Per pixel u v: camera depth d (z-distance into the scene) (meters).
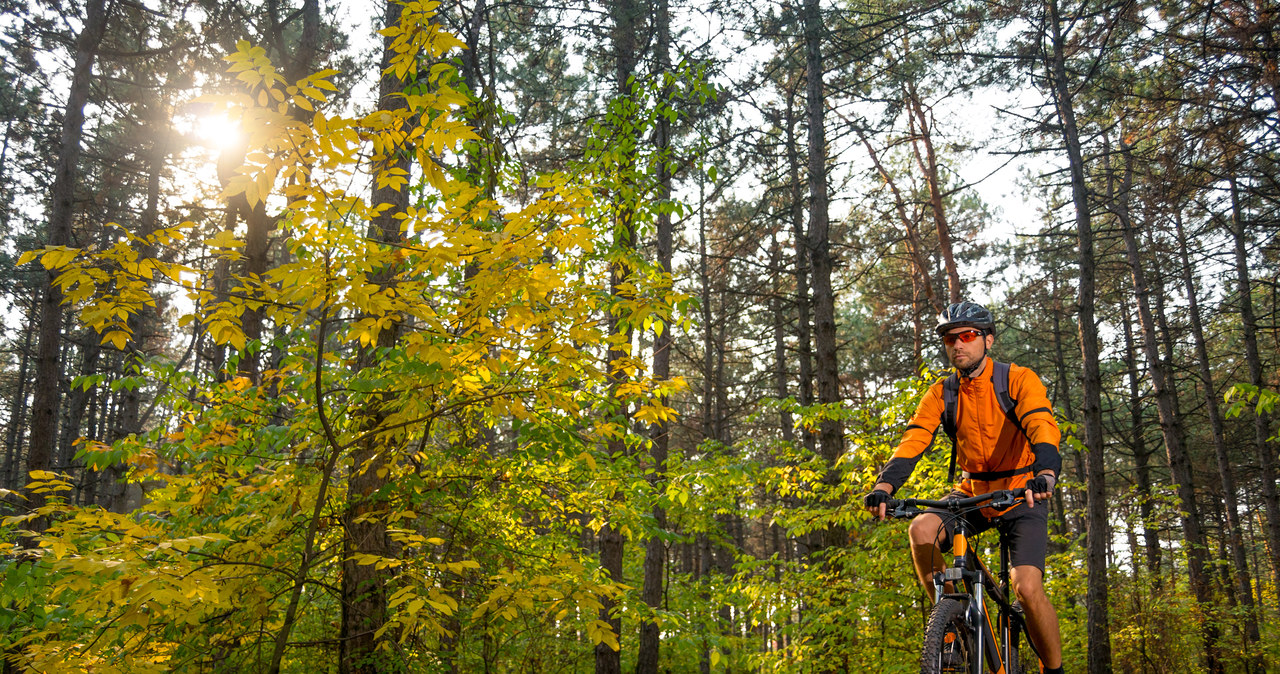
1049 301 23.91
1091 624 11.20
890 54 16.02
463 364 3.80
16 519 3.22
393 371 3.90
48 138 16.58
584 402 4.66
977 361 3.24
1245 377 20.80
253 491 4.41
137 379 4.80
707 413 19.98
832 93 15.30
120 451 4.41
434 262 3.25
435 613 4.66
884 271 24.34
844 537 10.12
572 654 8.70
